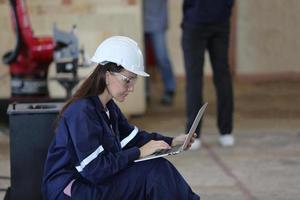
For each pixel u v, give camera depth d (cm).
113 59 439
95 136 430
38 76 800
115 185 441
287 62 1220
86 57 802
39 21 902
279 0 1209
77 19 904
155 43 1005
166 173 448
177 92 1136
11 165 508
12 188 511
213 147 796
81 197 435
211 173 693
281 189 639
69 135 437
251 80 1209
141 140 488
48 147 504
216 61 770
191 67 752
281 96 1101
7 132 816
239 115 968
